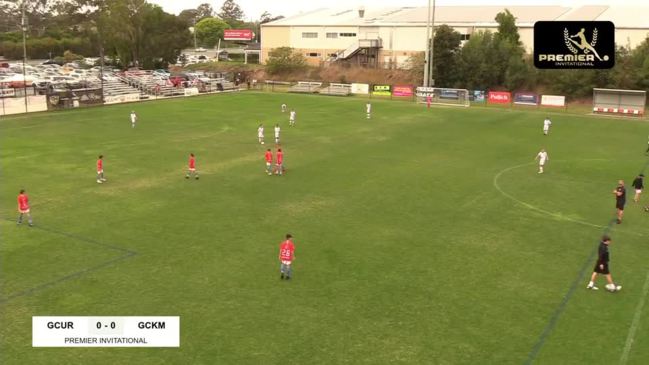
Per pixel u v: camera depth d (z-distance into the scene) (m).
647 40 77.44
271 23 108.69
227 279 18.95
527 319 16.50
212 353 14.45
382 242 22.73
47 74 88.31
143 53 105.56
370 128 52.00
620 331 15.82
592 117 63.31
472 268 20.23
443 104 72.44
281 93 82.88
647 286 18.91
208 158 38.28
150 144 42.91
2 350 14.44
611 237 23.80
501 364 14.13
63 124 51.69
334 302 17.39
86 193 29.39
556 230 24.56
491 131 51.69
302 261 20.61
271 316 16.44
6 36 134.38
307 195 29.48
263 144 43.41
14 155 38.28
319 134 48.22
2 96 62.03
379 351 14.66
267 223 24.88
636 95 64.50
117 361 14.05
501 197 29.62
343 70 97.56
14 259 20.45
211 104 68.19
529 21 89.62
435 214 26.55
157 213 26.14
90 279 18.80
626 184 32.84
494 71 85.00
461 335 15.52
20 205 24.00
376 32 97.81
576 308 17.23
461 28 92.88
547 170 36.16
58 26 146.12
